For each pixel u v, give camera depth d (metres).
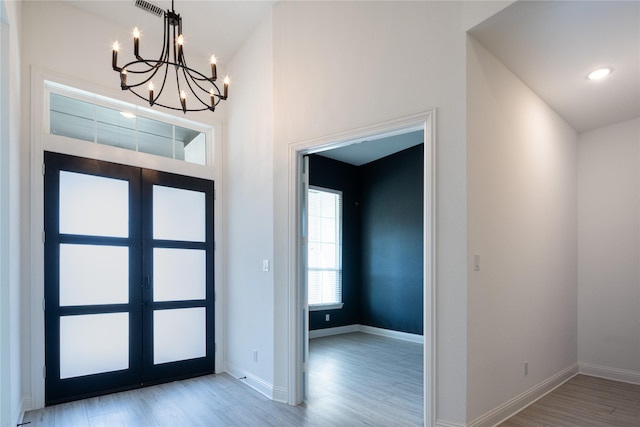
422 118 2.80
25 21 3.32
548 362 3.65
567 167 4.20
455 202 2.63
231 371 4.23
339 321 6.68
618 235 4.14
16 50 2.86
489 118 2.88
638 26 2.56
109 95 3.76
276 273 3.58
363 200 7.07
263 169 3.84
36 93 3.34
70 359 3.43
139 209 3.89
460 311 2.57
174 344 4.04
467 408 2.52
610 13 2.44
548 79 3.32
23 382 3.18
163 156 4.13
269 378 3.58
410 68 2.89
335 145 3.37
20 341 3.08
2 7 2.39
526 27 2.60
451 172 2.66
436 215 2.70
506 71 3.13
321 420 3.03
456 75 2.67
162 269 4.01
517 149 3.26
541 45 2.81
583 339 4.29
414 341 6.03
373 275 6.79
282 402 3.41
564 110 3.93
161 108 4.11
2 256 2.54
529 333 3.33
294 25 3.66
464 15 2.64
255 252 3.90
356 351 5.36
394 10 3.01
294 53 3.63
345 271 6.81
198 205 4.30
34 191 3.29
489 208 2.84
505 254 3.02
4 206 2.55
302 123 3.51
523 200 3.33
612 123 4.22
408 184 6.34
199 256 4.27
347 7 3.29
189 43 4.25
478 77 2.76
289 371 3.40
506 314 3.00
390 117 2.96
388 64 3.01
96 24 3.73
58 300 3.38
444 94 2.72
